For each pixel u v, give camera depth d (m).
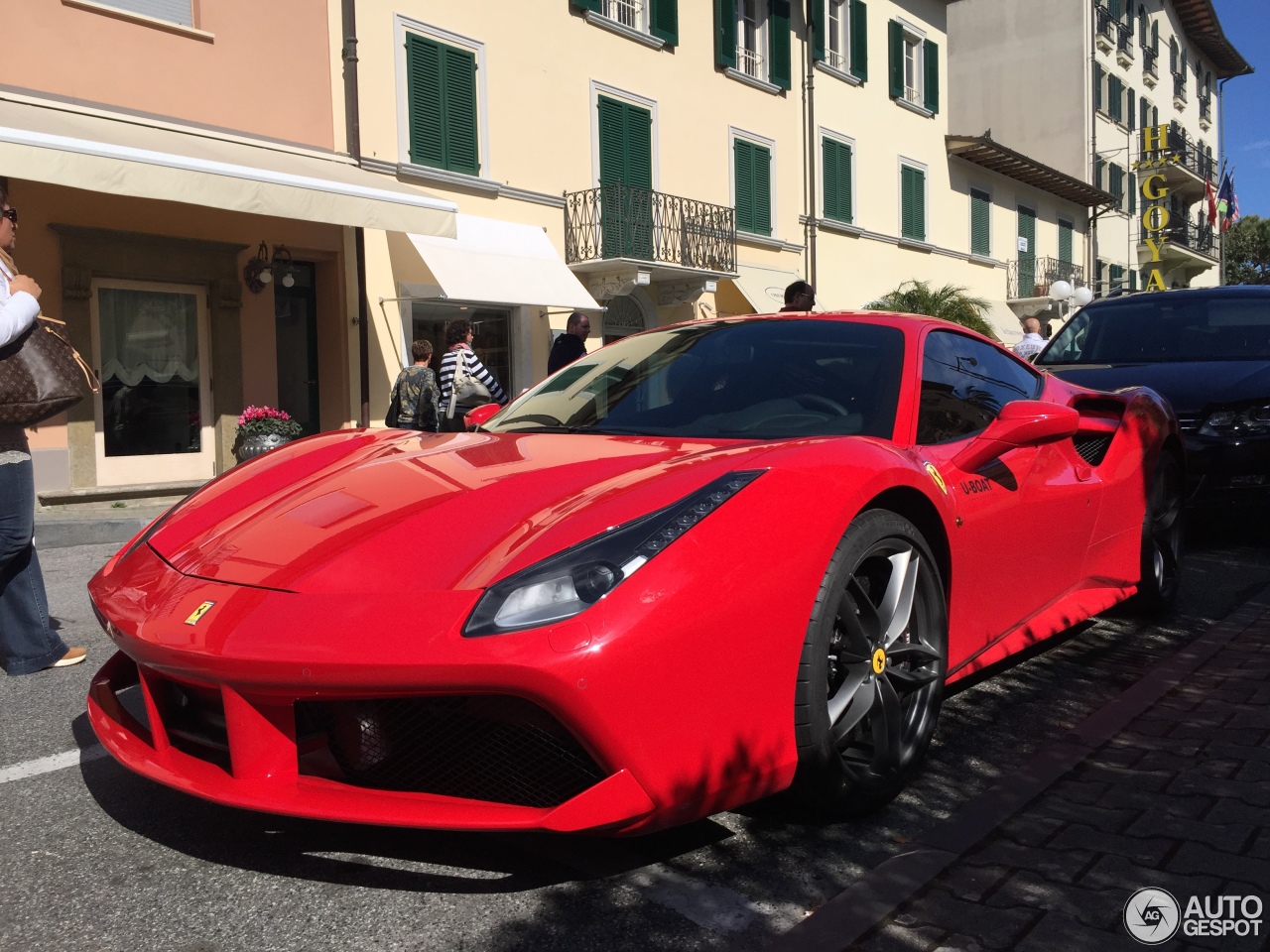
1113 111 30.58
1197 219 39.66
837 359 2.89
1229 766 2.49
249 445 9.52
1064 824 2.19
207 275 10.07
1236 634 3.76
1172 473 4.14
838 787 2.16
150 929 1.82
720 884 1.98
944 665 2.48
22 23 8.64
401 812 1.84
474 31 12.42
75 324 9.13
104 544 7.12
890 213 20.83
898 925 1.79
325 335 11.31
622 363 3.19
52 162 7.30
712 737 1.87
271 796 1.88
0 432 3.26
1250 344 5.75
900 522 2.34
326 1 10.85
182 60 9.66
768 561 1.97
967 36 30.56
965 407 2.99
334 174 10.02
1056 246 27.75
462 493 2.19
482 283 11.63
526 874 2.02
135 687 2.87
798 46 18.16
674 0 15.27
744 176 16.92
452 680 1.72
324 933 1.81
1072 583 3.39
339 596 1.88
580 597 1.78
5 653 3.47
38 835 2.21
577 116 13.86
